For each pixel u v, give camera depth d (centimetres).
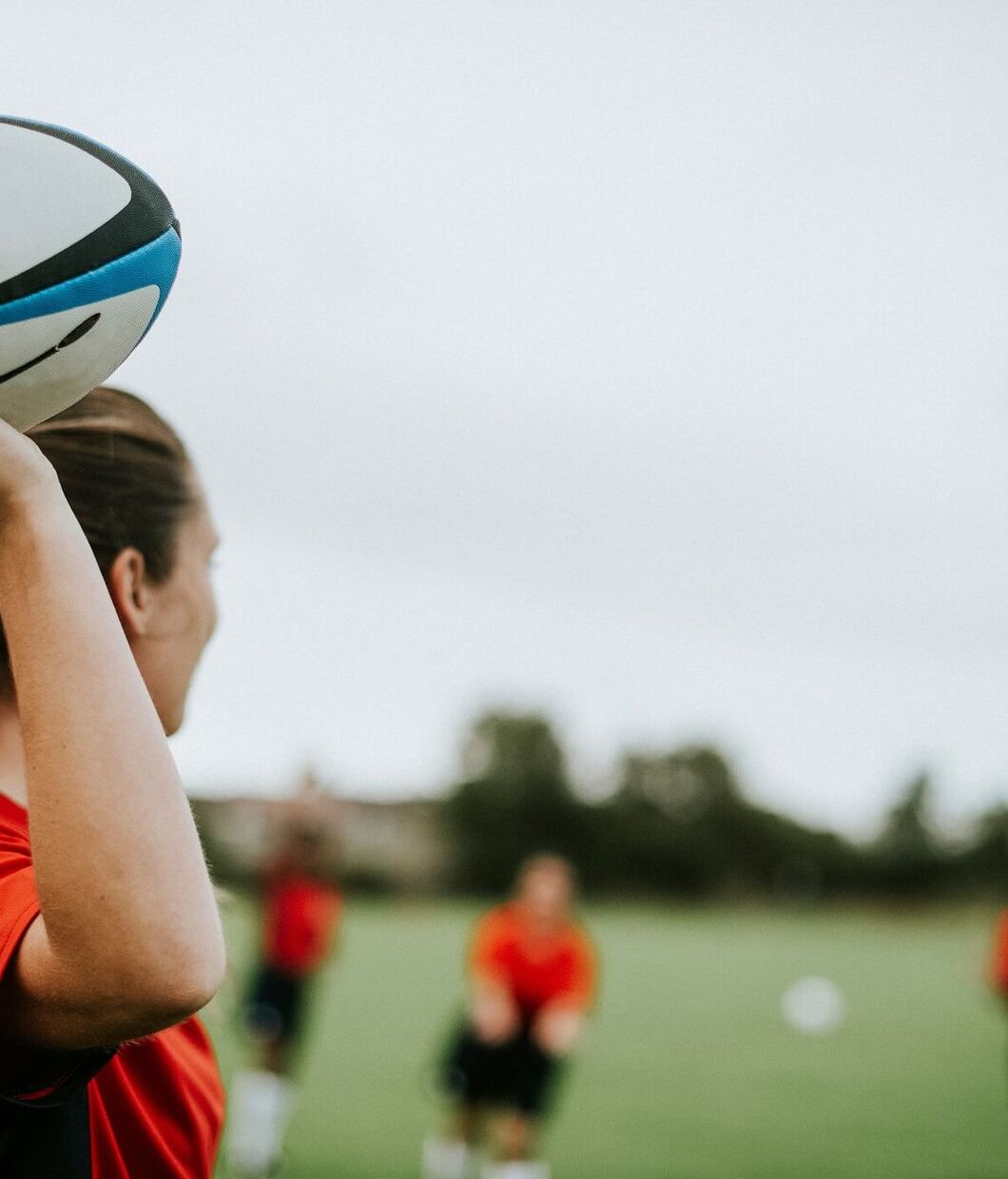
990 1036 1360
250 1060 790
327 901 747
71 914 87
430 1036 1252
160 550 124
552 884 641
